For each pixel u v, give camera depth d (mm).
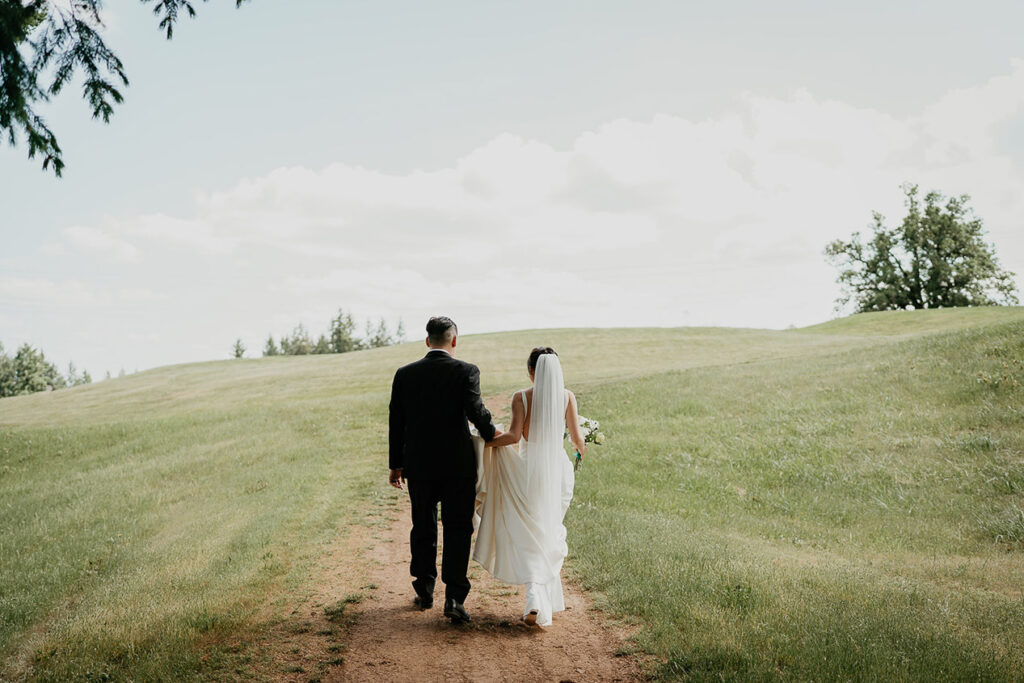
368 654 4703
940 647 4434
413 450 5316
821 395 17391
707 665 4262
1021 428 12906
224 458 15852
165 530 10422
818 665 4129
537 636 5012
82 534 10727
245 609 5727
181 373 52438
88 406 38375
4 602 7219
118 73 6082
